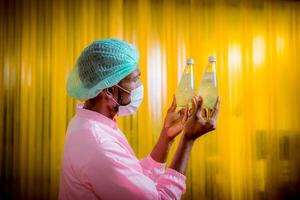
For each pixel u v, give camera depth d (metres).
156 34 3.04
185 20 3.08
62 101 2.91
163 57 3.03
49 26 2.93
